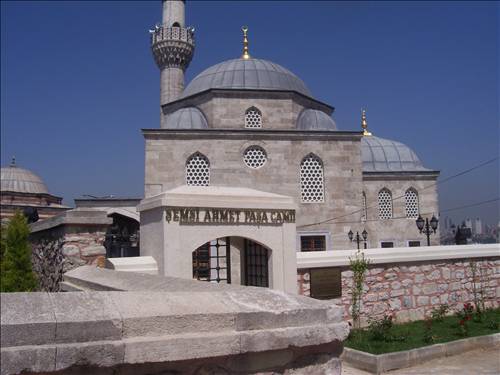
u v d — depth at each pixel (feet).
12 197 157.17
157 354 10.27
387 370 30.19
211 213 34.60
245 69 114.32
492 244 50.98
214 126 104.63
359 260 40.88
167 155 93.35
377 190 133.80
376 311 42.16
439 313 44.24
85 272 28.53
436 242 134.00
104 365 9.77
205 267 38.70
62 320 9.68
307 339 11.97
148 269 33.17
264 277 37.96
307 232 97.45
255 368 11.51
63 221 35.60
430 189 135.33
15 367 9.04
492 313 46.96
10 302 9.89
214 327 11.03
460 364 31.45
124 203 108.78
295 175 97.91
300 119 109.09
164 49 143.84
